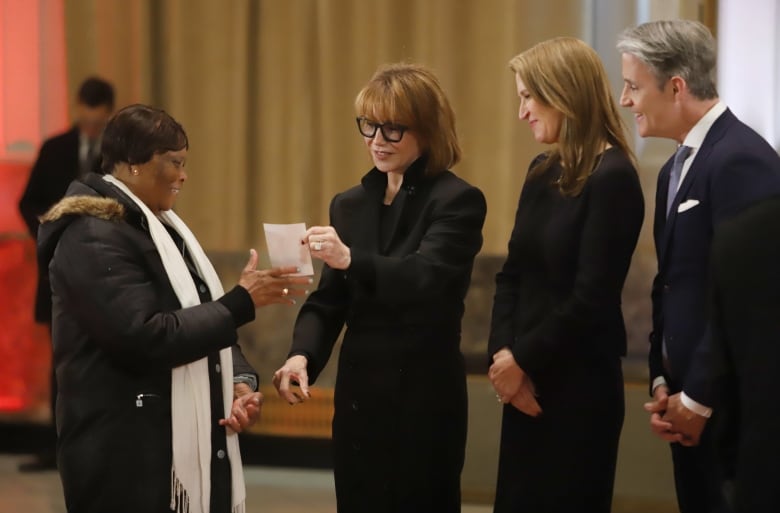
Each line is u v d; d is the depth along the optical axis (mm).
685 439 6414
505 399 6875
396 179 7148
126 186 6605
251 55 13438
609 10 12219
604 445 6773
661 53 6547
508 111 12586
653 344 7066
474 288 12828
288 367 7047
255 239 13578
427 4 12742
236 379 7215
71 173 13297
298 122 13328
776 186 6273
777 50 11617
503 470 7047
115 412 6359
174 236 6906
